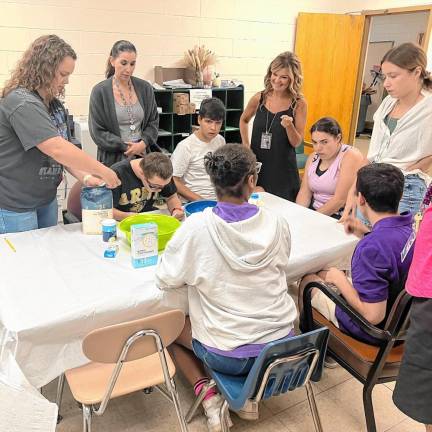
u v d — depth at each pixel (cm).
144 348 131
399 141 227
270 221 136
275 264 137
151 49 408
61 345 131
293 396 189
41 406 138
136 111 286
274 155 292
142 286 145
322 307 177
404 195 229
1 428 133
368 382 150
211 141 257
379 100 849
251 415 152
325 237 194
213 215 130
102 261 162
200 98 397
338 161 245
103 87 275
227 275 131
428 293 120
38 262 159
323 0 498
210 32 436
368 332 145
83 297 137
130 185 212
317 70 495
